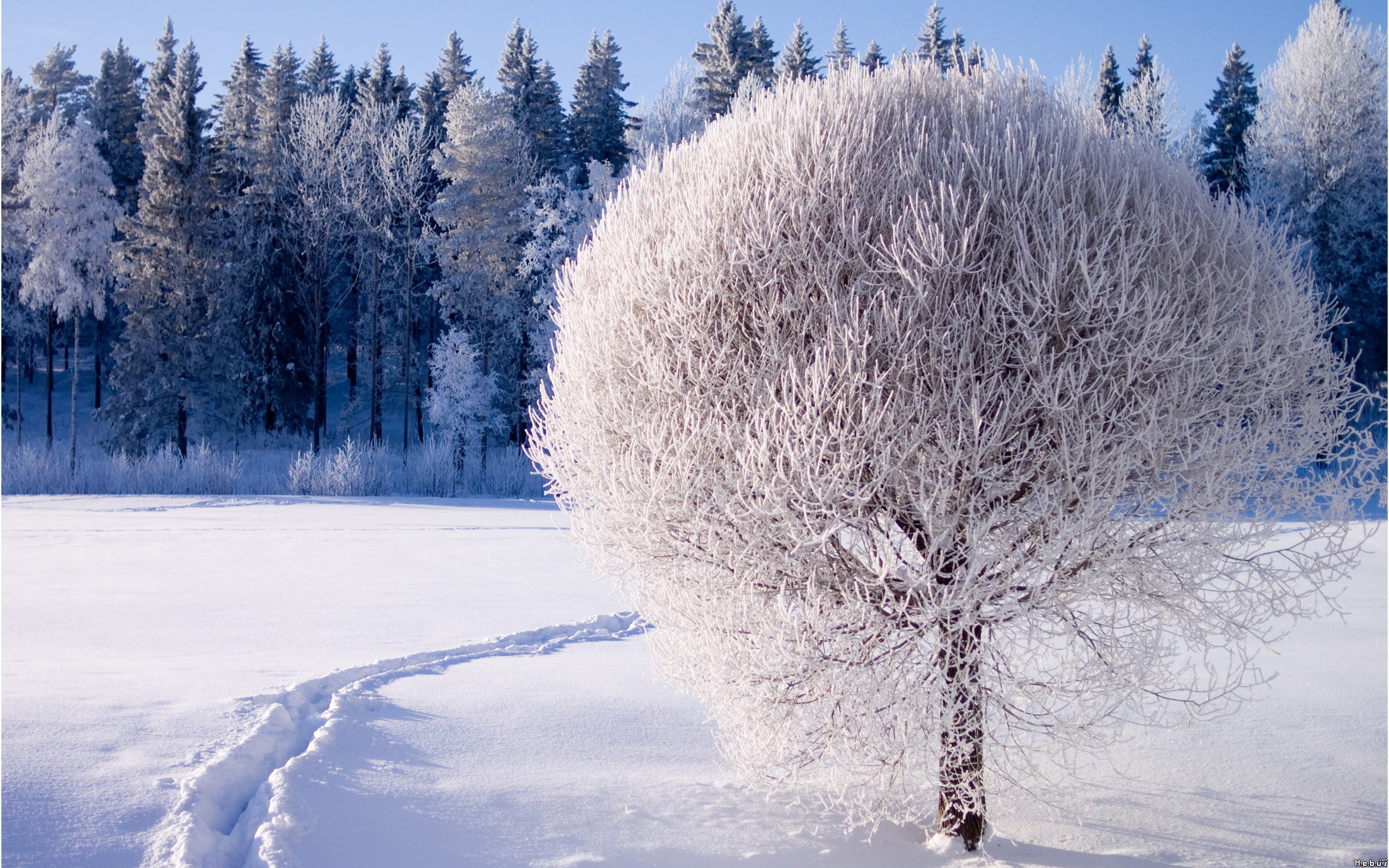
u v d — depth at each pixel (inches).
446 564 449.7
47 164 1156.5
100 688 205.2
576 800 153.3
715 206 135.5
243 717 185.2
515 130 1369.3
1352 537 545.3
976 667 132.0
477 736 183.9
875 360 120.2
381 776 159.6
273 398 1343.5
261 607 327.0
